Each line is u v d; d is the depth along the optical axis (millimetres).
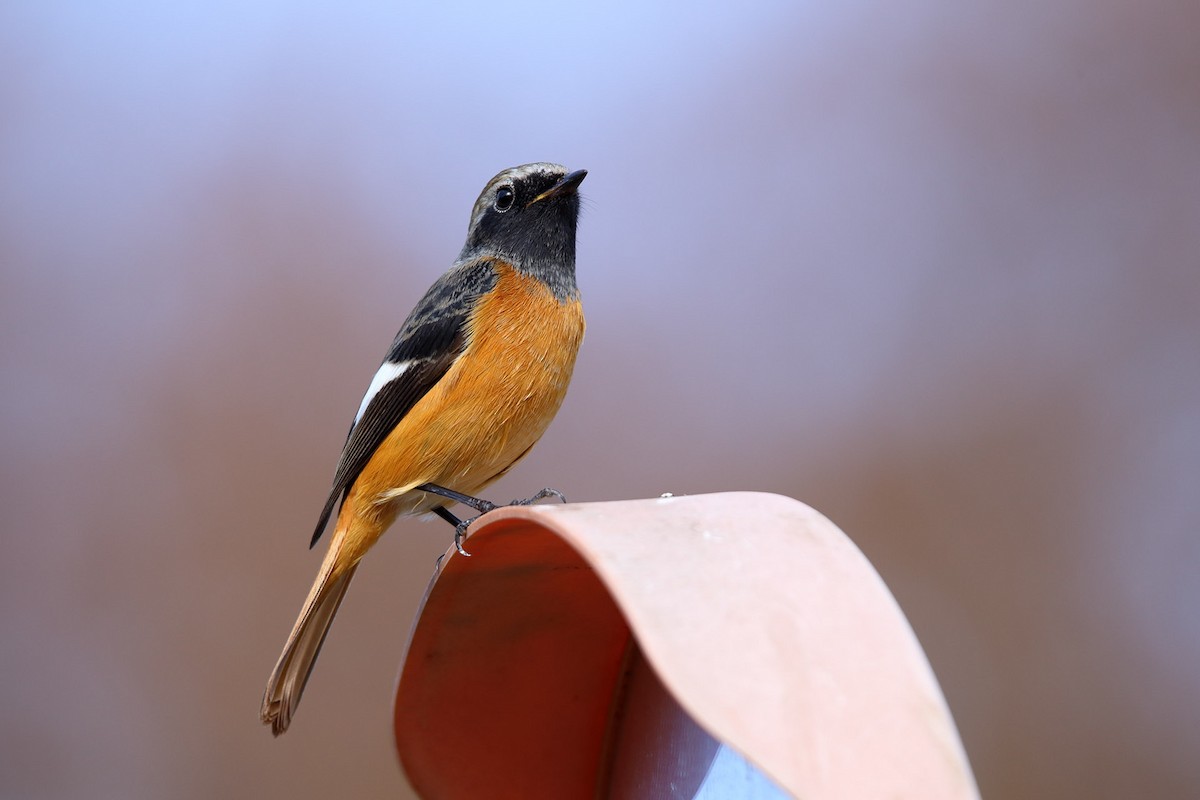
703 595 3322
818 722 2984
